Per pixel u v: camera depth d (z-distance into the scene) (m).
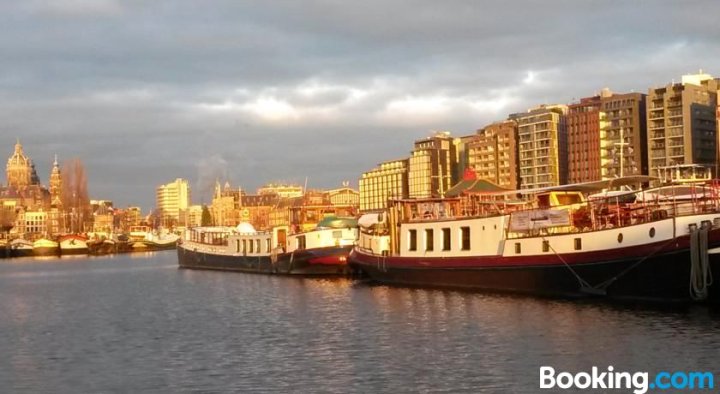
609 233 54.00
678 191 63.28
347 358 40.19
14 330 55.81
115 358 43.22
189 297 76.12
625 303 52.22
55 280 114.69
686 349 38.12
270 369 38.50
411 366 37.62
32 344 49.06
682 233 50.06
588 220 58.03
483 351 39.97
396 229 76.06
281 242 102.50
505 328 45.69
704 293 49.12
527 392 32.44
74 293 87.81
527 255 59.53
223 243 124.06
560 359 37.47
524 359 37.81
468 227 65.81
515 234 61.38
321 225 94.62
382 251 77.62
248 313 60.12
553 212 58.84
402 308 56.78
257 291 78.25
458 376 35.28
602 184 62.94
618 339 40.91
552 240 57.81
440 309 54.84
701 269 48.81
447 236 68.12
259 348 44.19
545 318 48.06
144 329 53.97
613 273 53.66
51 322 60.09
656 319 45.66
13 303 77.25
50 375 39.38
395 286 73.44
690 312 47.53
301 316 56.56
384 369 37.28
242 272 110.44
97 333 53.06
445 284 68.00
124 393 35.12
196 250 127.56
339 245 92.00
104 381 37.62
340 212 107.69
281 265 99.31
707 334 41.03
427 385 34.03
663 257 50.59
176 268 135.75
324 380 35.75
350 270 91.44
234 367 39.34
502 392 32.56
